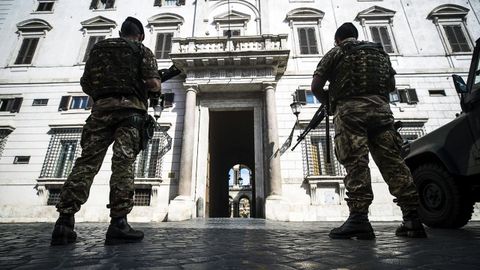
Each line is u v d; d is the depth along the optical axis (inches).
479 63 139.1
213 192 575.5
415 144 179.3
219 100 493.0
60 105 506.6
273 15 563.5
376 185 428.8
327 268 48.6
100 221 377.7
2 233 144.3
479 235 105.3
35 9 597.3
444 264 50.1
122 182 88.4
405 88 491.8
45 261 56.6
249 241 94.0
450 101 480.7
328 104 118.0
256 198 437.4
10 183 459.8
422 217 167.8
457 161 144.6
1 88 524.4
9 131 490.0
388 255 59.6
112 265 52.5
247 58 456.1
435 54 518.0
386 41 535.5
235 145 797.2
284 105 489.7
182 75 509.4
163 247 78.2
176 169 452.1
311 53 532.4
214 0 575.5
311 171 441.7
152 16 575.8
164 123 471.5
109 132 93.9
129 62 96.1
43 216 419.2
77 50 557.6
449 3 561.0
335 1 573.0
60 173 467.5
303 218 393.4
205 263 54.4
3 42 565.3
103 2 592.4
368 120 94.6
